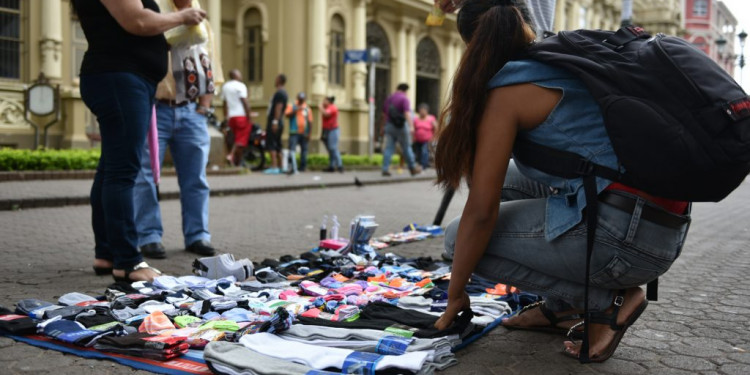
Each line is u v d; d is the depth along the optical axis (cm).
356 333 221
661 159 182
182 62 421
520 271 226
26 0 1389
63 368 208
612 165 198
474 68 207
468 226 213
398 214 735
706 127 179
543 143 208
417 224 648
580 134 202
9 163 969
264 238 522
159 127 427
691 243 538
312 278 340
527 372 211
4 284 328
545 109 204
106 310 264
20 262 389
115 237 336
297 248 472
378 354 204
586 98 201
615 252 202
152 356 213
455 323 232
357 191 1057
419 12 2194
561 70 204
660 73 189
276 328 229
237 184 1011
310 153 1834
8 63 1378
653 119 183
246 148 1445
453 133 210
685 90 183
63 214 630
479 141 208
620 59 196
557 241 210
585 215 203
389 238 505
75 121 1420
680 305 308
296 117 1377
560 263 213
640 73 191
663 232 201
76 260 401
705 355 232
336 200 884
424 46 2348
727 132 179
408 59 2233
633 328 267
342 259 379
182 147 441
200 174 445
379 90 2173
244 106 1316
